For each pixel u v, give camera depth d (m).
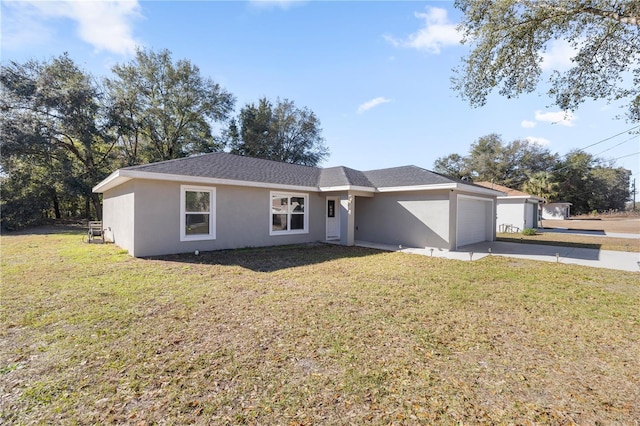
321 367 3.02
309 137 36.25
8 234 16.19
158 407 2.40
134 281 6.23
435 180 11.72
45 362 3.07
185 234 9.70
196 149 28.77
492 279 6.86
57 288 5.69
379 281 6.58
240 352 3.30
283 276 6.93
